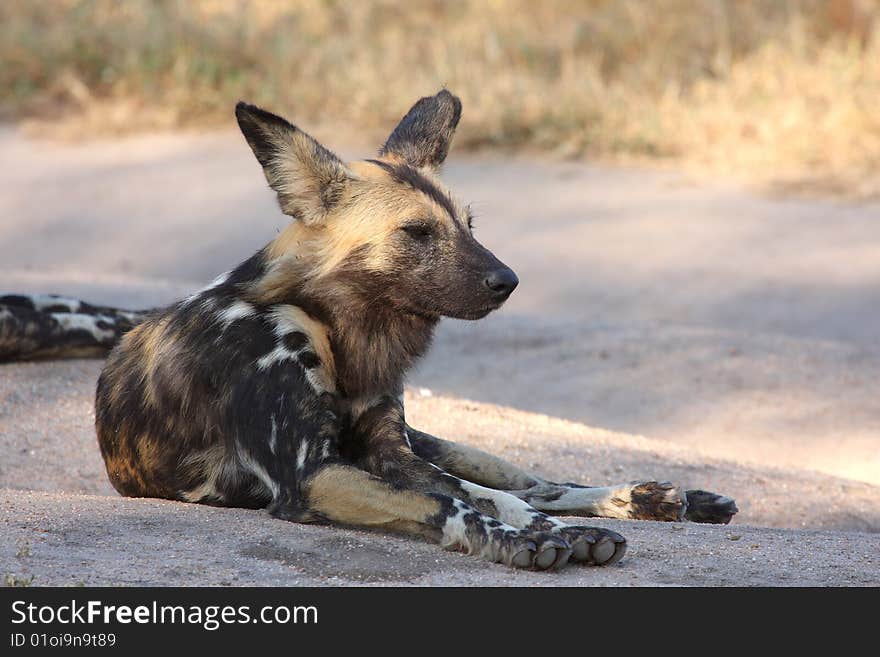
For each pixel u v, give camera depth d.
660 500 7.54
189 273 17.67
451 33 25.00
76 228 19.36
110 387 7.68
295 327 7.05
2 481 8.97
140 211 19.86
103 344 11.52
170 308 7.66
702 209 18.62
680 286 16.22
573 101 21.97
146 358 7.50
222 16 25.59
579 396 12.52
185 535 6.34
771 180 19.55
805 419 11.75
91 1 26.59
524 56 23.89
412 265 7.16
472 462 8.00
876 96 20.91
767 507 9.23
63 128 22.98
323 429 6.87
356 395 7.27
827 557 6.37
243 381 6.97
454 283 7.12
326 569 5.89
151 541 6.21
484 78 22.86
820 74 21.77
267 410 6.89
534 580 5.83
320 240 7.24
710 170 20.14
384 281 7.16
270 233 18.81
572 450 9.95
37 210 20.05
